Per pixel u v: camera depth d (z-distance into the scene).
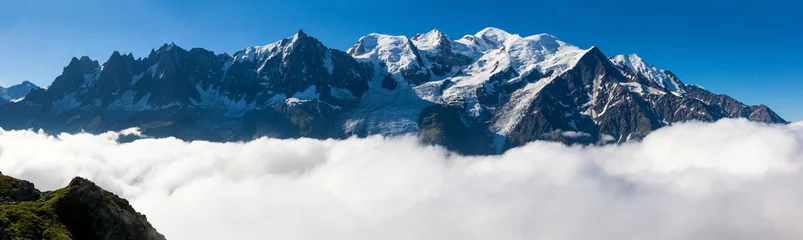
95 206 103.62
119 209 107.12
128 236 105.12
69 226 99.81
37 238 89.75
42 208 99.19
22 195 108.19
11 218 91.94
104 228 102.25
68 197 103.50
